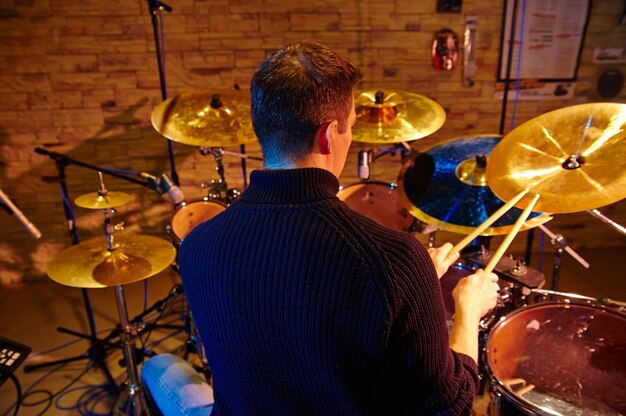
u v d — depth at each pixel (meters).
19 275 3.23
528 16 2.83
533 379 1.35
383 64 2.93
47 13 2.73
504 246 1.16
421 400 0.70
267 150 0.74
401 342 0.66
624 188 1.16
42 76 2.84
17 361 1.85
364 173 2.32
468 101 3.02
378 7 2.81
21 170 3.03
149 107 2.96
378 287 0.64
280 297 0.68
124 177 2.18
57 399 2.28
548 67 2.95
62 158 2.16
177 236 2.06
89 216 3.15
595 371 1.37
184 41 2.84
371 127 2.25
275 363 0.71
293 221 0.69
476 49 2.90
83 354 2.56
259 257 0.69
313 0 2.79
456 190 1.90
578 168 1.27
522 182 1.33
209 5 2.78
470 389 0.75
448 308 1.83
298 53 0.72
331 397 0.71
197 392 1.32
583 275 3.11
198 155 3.09
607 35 2.88
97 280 1.90
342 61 0.73
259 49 2.87
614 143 1.25
